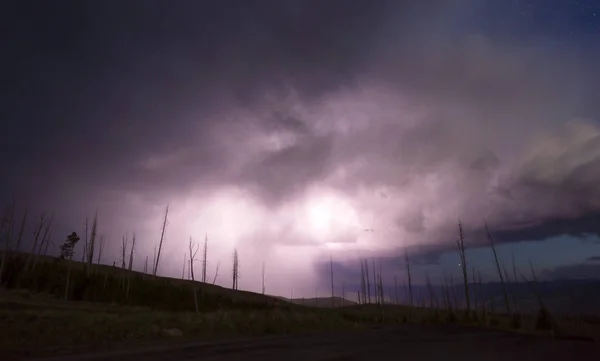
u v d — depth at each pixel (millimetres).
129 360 15484
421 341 29875
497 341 31906
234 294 98500
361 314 85250
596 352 24781
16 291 55062
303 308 89250
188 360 15969
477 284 112188
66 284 61781
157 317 33719
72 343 19641
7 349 16812
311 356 18484
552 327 53656
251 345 22297
